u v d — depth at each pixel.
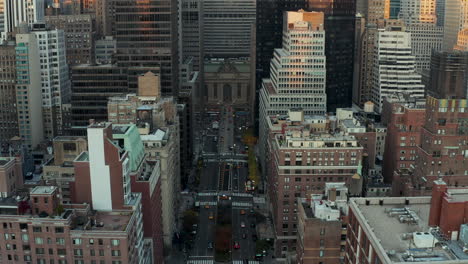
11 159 191.75
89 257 171.25
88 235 169.50
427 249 120.50
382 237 127.56
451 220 125.00
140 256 196.12
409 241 125.44
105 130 183.88
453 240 124.69
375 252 123.06
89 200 188.25
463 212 124.38
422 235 122.88
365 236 132.50
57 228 169.25
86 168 185.62
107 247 170.25
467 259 114.69
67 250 171.00
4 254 173.12
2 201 179.38
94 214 183.25
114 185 186.75
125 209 188.12
